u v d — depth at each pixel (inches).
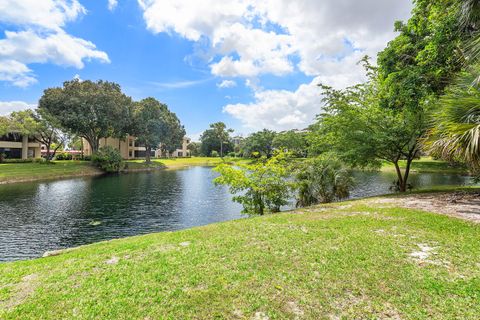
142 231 423.8
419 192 417.4
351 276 119.6
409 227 193.2
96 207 593.0
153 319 92.5
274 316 92.4
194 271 130.2
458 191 382.0
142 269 135.7
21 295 115.1
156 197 722.2
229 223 245.9
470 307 93.3
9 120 1209.4
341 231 191.3
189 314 94.8
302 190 444.5
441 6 277.7
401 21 347.3
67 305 103.3
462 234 171.0
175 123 2283.5
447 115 221.5
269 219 249.0
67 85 1355.8
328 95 510.9
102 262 151.3
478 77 209.3
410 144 461.7
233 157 2642.7
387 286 110.0
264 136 2187.5
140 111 1678.2
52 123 1230.3
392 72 339.9
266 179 386.6
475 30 254.2
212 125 2871.6
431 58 283.7
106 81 1544.0
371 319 89.2
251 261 140.6
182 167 1923.0
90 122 1349.7
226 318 92.2
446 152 231.0
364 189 724.7
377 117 461.7
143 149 2368.4
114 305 101.9
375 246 155.5
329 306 97.4
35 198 679.7
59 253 204.7
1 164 1167.0
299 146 1740.9
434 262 131.2
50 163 1300.4
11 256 315.6
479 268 123.1
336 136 503.8
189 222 482.6
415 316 89.7
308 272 125.1
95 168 1349.7
